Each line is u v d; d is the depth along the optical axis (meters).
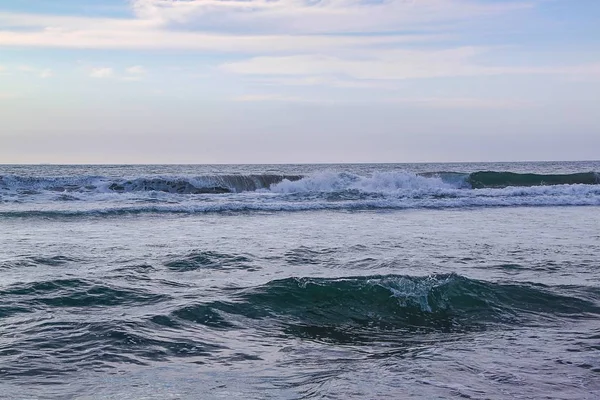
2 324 6.65
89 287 8.45
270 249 12.81
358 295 8.13
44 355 5.64
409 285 8.35
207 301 7.78
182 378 5.12
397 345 6.44
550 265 11.14
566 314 7.86
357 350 6.22
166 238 14.55
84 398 4.61
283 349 6.17
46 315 7.06
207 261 11.11
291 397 4.69
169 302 7.81
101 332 6.36
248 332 6.75
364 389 4.89
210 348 6.07
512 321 7.53
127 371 5.28
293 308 7.73
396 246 13.47
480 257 11.99
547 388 5.00
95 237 14.57
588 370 5.53
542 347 6.35
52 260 10.95
